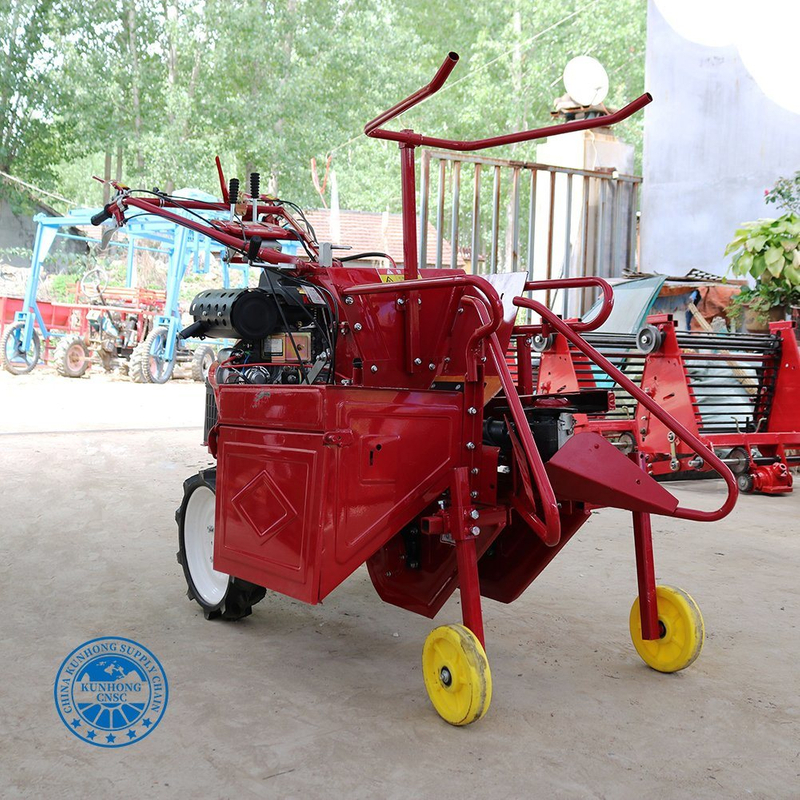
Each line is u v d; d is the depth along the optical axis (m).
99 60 36.75
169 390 14.35
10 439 8.56
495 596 3.62
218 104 36.66
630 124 40.94
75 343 15.83
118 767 2.52
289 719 2.85
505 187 38.16
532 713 2.94
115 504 5.97
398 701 3.02
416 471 3.06
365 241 29.84
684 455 6.89
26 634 3.57
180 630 3.68
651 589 3.29
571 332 3.19
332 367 3.54
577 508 3.35
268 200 4.23
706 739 2.77
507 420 3.12
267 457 3.18
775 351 7.38
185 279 28.45
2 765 2.52
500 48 40.56
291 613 3.96
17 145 36.84
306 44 38.31
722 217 11.46
